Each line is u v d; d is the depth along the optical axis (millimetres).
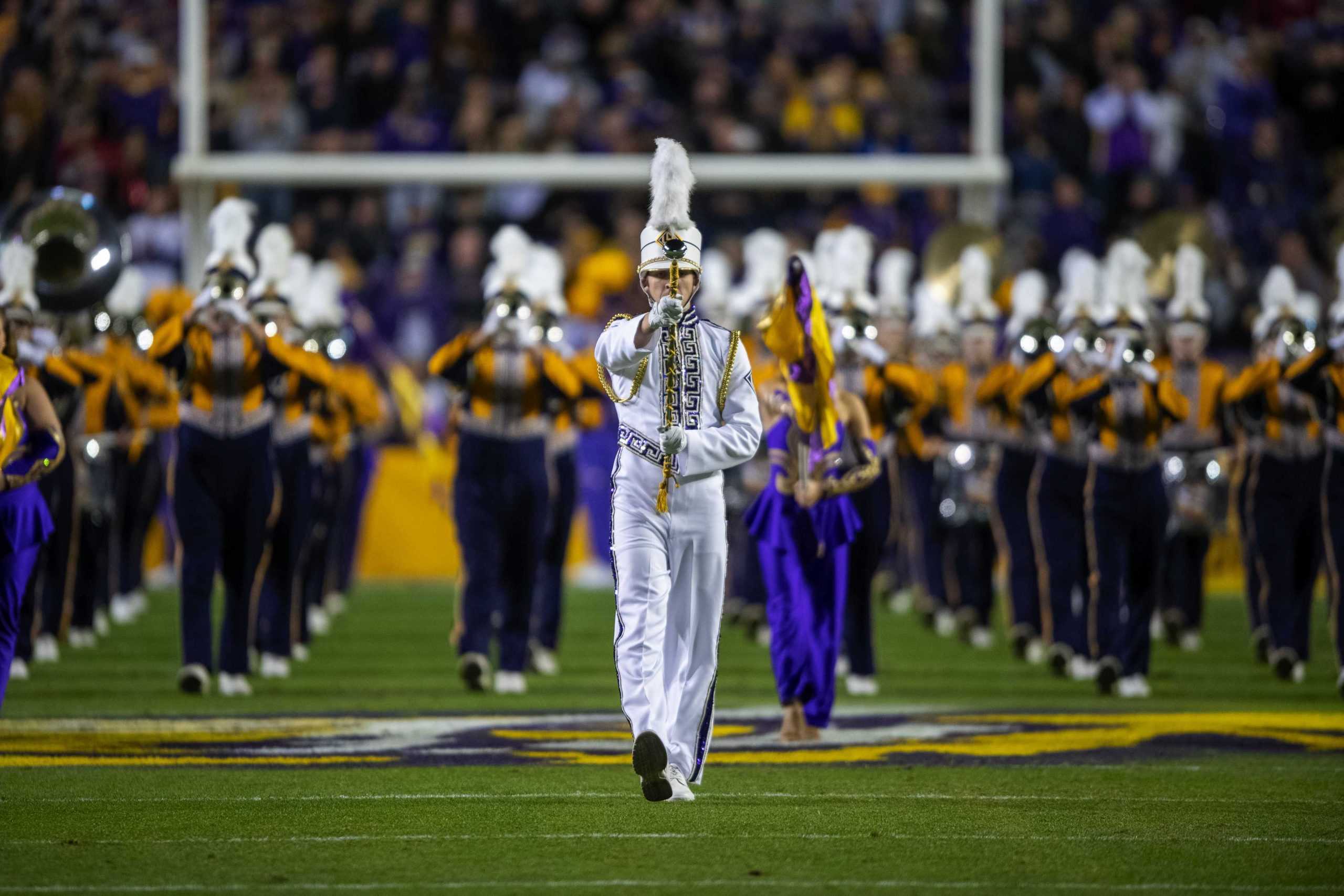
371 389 54156
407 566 77562
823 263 48812
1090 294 46562
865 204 88000
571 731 35219
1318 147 98188
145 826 24797
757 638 57969
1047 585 47344
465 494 42562
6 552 28234
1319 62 98938
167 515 76625
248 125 81625
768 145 85375
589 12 90438
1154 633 60625
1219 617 66000
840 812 25969
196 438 40469
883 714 38031
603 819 25344
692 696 26062
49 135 81938
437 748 32750
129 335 54062
